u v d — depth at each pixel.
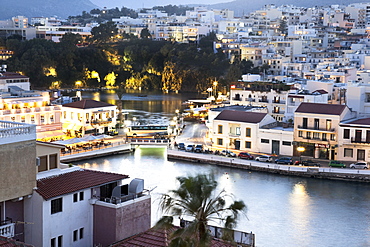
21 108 162.00
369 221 99.00
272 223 97.12
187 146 154.00
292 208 105.88
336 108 146.88
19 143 65.50
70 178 73.94
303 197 113.75
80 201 72.00
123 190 75.81
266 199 111.62
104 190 75.56
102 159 147.62
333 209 105.88
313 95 182.25
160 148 165.25
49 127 168.12
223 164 141.38
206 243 57.28
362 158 142.00
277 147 151.88
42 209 67.31
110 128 182.38
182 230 58.69
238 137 155.88
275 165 134.50
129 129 183.75
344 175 128.88
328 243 88.06
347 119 148.62
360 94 165.88
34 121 165.50
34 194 67.75
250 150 155.12
